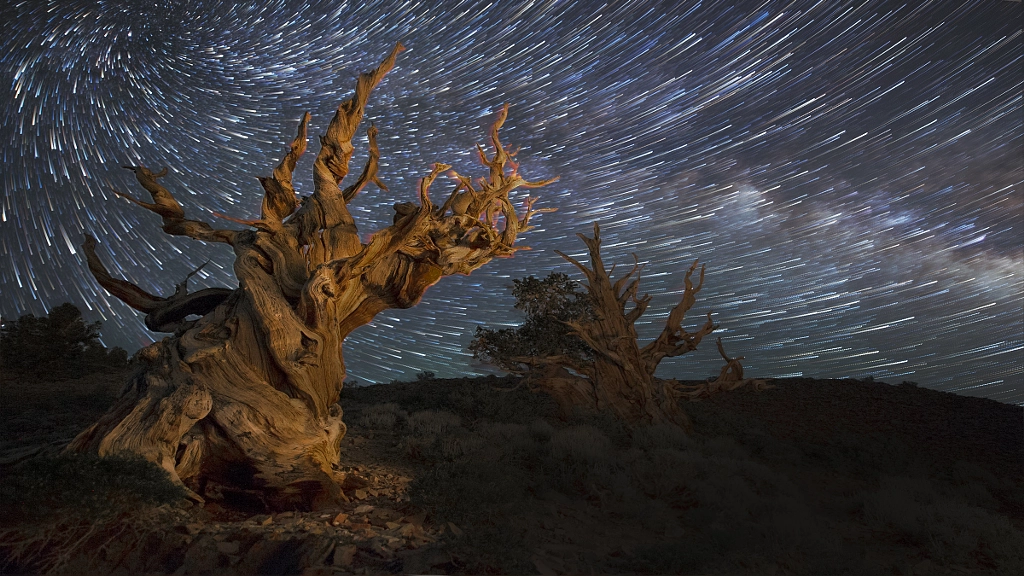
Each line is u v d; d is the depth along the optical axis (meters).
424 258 10.98
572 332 16.61
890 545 8.34
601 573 6.36
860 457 14.41
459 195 11.73
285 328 9.13
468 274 11.98
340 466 9.57
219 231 10.35
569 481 9.57
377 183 11.27
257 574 5.69
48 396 16.23
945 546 8.12
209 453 8.44
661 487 9.70
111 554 5.86
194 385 8.56
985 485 13.02
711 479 9.93
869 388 23.88
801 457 14.47
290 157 10.32
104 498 6.11
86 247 10.32
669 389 16.73
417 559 5.96
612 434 14.16
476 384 21.31
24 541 5.79
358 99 10.70
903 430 18.45
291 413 8.87
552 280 18.83
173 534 6.24
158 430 8.11
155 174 10.22
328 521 7.11
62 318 20.66
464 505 7.37
